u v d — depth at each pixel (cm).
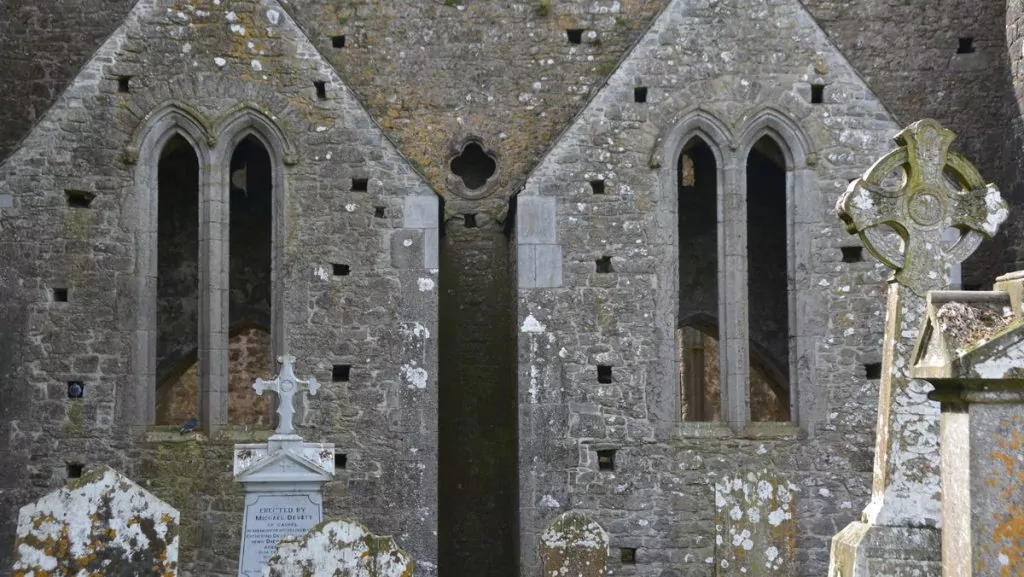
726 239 1518
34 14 1808
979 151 1781
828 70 1532
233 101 1540
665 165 1516
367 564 1003
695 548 1459
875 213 946
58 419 1474
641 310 1498
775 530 1095
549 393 1484
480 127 1770
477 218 1753
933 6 1811
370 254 1524
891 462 902
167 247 1769
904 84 1800
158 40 1539
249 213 1795
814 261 1507
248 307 1783
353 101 1547
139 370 1494
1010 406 654
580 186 1512
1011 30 1706
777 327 1792
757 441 1477
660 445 1476
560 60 1788
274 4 1560
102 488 945
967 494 660
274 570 998
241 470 1231
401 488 1485
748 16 1537
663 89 1527
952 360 656
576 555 1130
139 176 1518
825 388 1486
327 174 1535
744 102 1525
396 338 1511
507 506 1697
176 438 1484
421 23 1792
